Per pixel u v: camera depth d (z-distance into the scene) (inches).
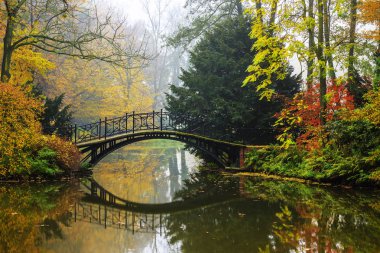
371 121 500.1
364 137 525.3
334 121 586.6
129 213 413.1
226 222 341.7
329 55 556.7
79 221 354.0
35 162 624.4
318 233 292.5
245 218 353.4
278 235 289.0
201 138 817.5
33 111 617.3
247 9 546.6
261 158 755.4
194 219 367.6
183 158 1253.7
